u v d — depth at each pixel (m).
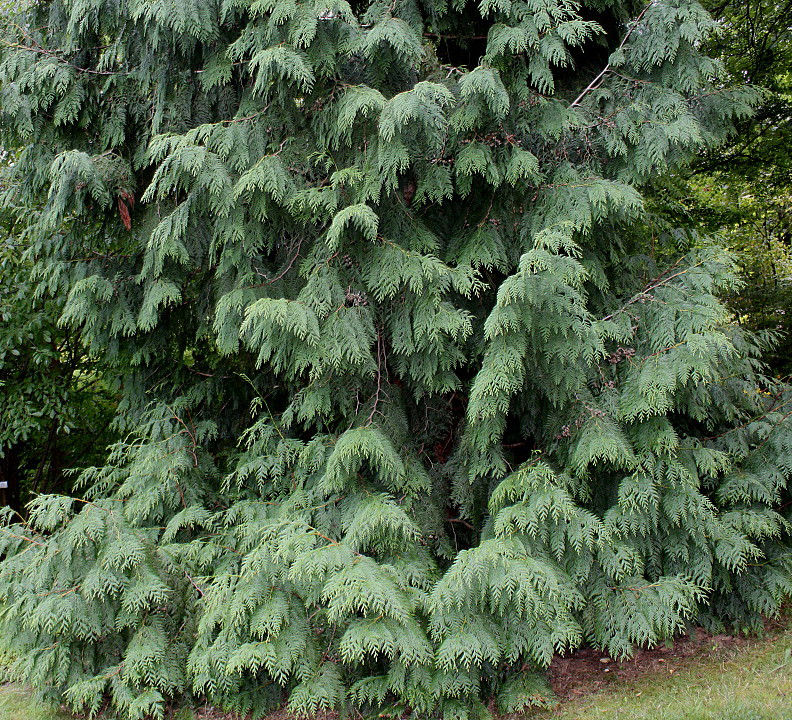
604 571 3.60
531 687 3.39
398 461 3.71
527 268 3.16
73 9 3.69
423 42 4.13
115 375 5.00
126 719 3.35
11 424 5.63
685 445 3.94
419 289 3.50
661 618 3.40
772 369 7.25
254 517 3.88
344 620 3.36
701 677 3.56
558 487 3.50
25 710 3.59
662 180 4.89
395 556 3.63
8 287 5.40
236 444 4.86
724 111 4.09
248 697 3.47
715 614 4.27
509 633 3.28
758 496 3.90
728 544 3.69
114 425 5.08
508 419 4.41
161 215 4.20
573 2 3.73
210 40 3.69
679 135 3.62
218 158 3.52
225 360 4.90
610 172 4.16
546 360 3.56
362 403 4.14
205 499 4.30
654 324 3.83
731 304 7.39
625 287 4.37
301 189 3.75
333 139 3.86
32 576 3.28
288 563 3.34
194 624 3.51
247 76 3.96
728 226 8.44
